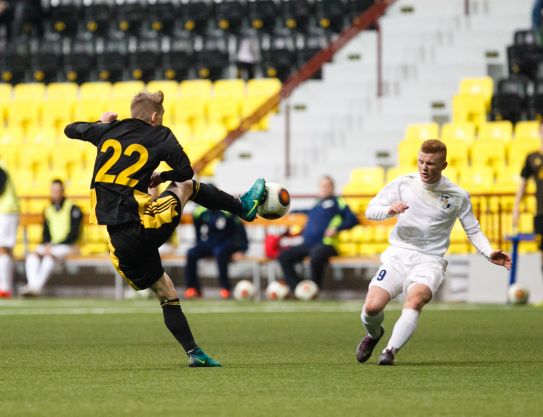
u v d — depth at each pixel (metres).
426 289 22.23
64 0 77.94
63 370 21.48
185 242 55.88
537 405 16.42
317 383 19.20
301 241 53.47
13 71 73.00
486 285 49.03
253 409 15.91
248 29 74.56
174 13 75.69
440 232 22.58
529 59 61.69
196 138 61.88
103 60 72.00
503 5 65.81
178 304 21.81
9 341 28.88
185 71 70.62
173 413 15.49
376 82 62.94
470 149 56.03
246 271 52.75
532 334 31.08
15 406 16.25
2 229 51.50
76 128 21.19
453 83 61.25
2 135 66.00
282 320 36.91
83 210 56.16
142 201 20.45
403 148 56.41
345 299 50.78
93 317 38.34
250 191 21.34
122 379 19.81
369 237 52.94
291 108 63.12
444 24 65.81
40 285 51.56
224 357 24.44
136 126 20.81
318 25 73.38
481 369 21.67
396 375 20.53
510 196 49.31
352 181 55.16
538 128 57.22
